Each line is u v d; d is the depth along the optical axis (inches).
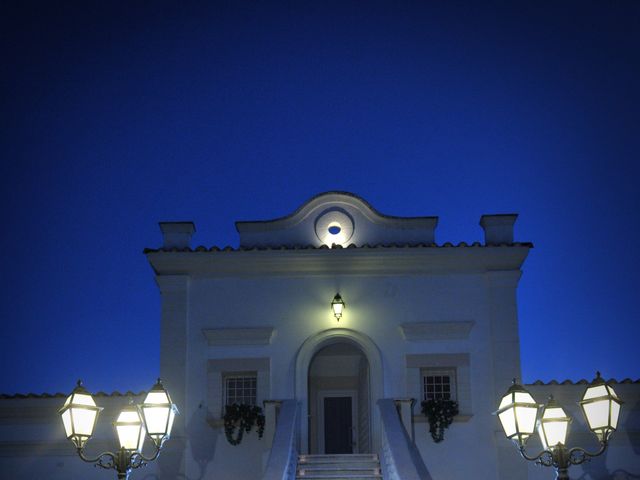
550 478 854.5
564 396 864.9
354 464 822.5
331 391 1052.5
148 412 525.0
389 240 930.1
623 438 844.6
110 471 853.8
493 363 888.3
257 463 863.7
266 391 889.5
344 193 935.0
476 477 859.4
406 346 899.4
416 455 866.1
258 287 917.2
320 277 918.4
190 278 920.3
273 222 936.3
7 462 856.3
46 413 866.1
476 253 908.0
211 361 896.9
